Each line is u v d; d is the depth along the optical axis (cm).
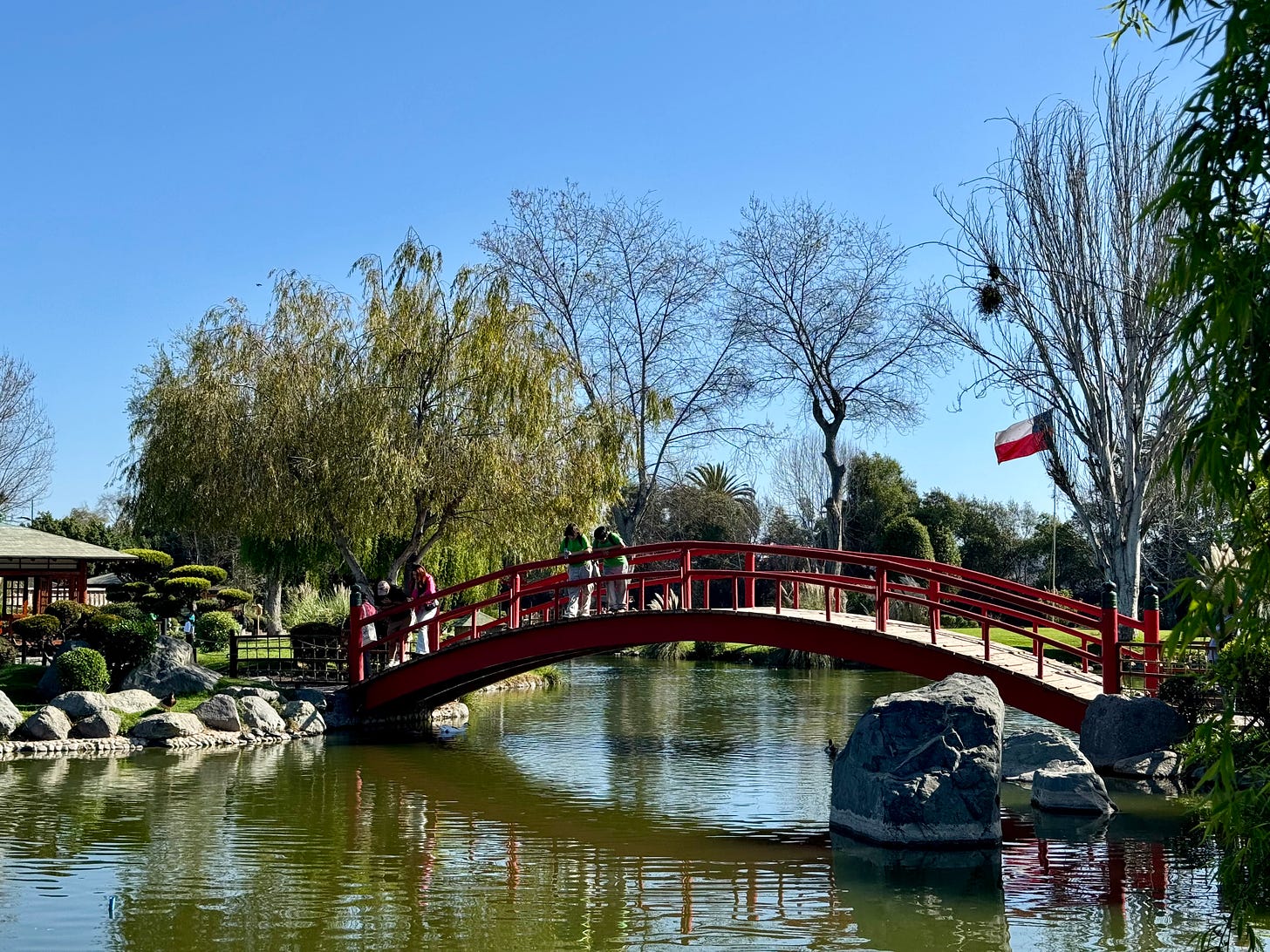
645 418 3434
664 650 3981
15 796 1383
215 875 1048
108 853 1123
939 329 2577
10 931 876
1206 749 495
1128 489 2328
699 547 1803
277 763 1675
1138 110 2291
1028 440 2464
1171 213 2141
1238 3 402
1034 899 970
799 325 3622
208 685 2056
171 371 2433
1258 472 423
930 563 1808
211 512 2234
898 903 965
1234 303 402
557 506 2317
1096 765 1491
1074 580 4416
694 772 1641
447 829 1259
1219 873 504
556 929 899
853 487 4988
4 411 4056
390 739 1947
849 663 3525
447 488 2239
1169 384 433
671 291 3597
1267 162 411
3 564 2973
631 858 1133
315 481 2228
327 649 2355
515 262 3556
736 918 928
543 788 1512
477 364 2283
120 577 3447
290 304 2328
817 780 1578
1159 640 1617
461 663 1970
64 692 1906
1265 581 432
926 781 1176
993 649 1714
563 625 1878
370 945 859
